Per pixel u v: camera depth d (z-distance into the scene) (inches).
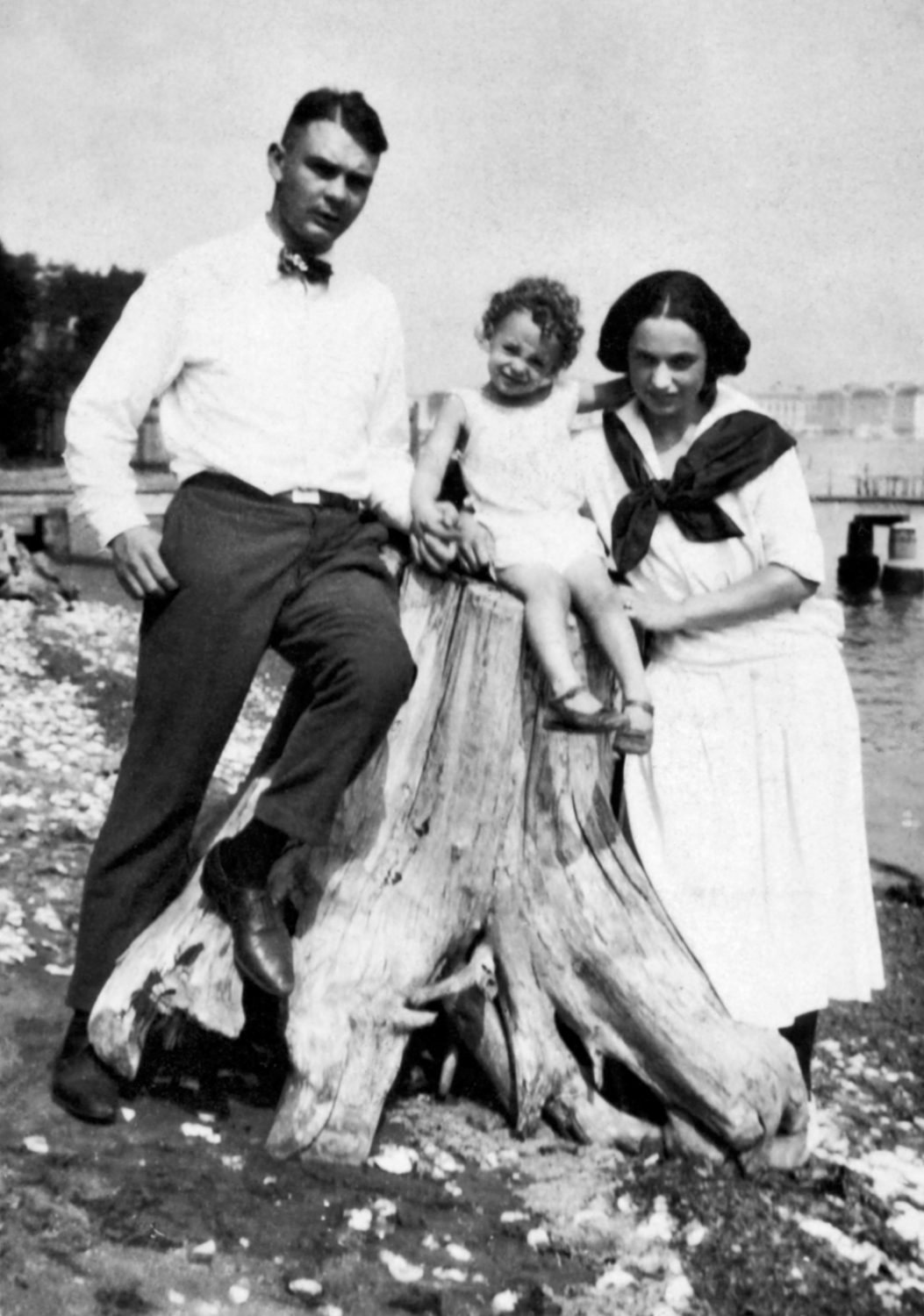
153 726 141.9
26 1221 123.6
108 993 143.0
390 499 146.6
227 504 138.3
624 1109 160.6
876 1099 220.8
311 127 139.6
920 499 1344.7
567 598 145.3
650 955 154.2
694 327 151.1
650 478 158.9
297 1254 125.2
